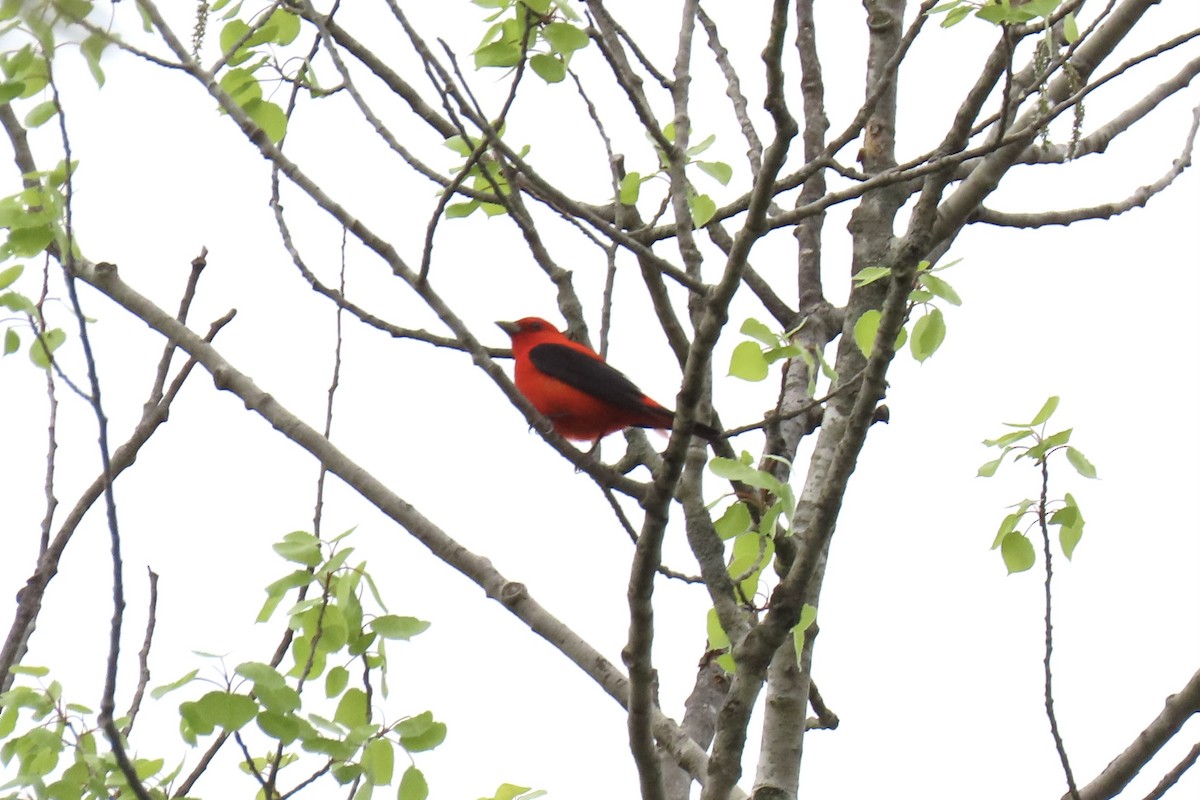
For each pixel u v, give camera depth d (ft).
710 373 35.14
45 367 33.76
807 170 33.55
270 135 35.58
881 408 43.09
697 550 33.83
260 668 27.78
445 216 38.19
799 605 30.58
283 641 32.53
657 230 38.45
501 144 31.81
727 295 28.99
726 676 40.68
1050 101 39.40
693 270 34.68
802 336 41.70
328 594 29.96
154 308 36.01
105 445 26.09
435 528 34.42
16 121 34.63
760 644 30.73
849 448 30.30
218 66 34.42
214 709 27.25
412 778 28.50
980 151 30.48
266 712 27.68
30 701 29.76
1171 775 30.27
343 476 34.55
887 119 42.96
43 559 33.60
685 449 29.37
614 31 37.96
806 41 44.55
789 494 31.32
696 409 29.50
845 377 37.81
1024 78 40.83
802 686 33.96
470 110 31.48
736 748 30.58
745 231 28.66
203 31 33.32
